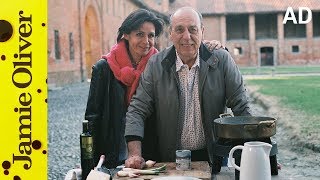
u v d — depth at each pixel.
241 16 49.69
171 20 2.63
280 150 7.98
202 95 2.71
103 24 31.56
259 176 1.91
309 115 11.70
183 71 2.73
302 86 20.92
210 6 49.41
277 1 48.94
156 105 2.80
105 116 3.08
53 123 11.68
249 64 49.59
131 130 2.64
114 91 3.09
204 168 2.32
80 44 27.52
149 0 45.28
